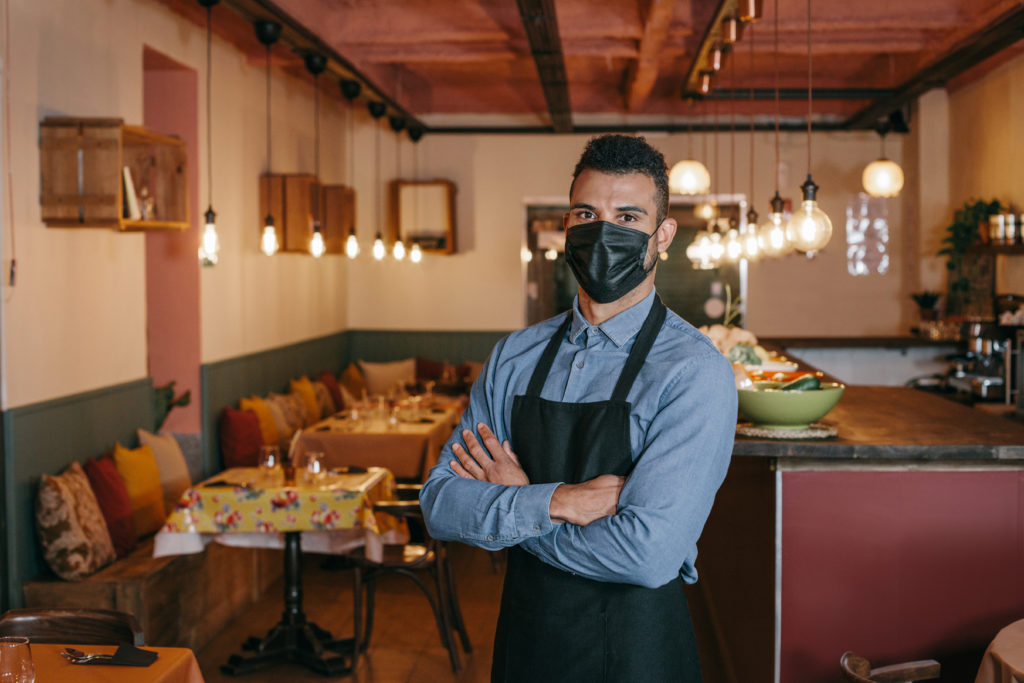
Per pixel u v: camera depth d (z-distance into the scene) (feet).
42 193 12.98
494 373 5.96
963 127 26.27
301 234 22.26
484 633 15.30
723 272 30.27
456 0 19.72
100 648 7.61
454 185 29.81
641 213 5.32
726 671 12.17
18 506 12.51
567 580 5.33
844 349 26.61
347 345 30.50
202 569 14.87
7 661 6.05
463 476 5.68
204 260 14.65
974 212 24.09
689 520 5.03
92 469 14.03
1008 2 17.48
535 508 5.11
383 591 17.57
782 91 24.57
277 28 16.52
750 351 12.00
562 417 5.46
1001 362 23.04
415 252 26.55
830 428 9.39
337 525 13.41
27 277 12.71
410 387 23.06
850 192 29.60
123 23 15.49
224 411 19.48
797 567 9.47
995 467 9.33
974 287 25.54
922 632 9.41
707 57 19.70
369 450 18.78
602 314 5.51
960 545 9.37
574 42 21.47
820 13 19.35
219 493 13.41
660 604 5.33
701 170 18.31
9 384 12.37
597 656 5.27
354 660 13.73
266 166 22.65
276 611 16.58
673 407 5.12
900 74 24.32
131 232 15.34
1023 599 9.37
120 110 15.38
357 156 30.35
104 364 14.90
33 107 12.82
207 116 19.06
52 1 13.29
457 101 29.89
